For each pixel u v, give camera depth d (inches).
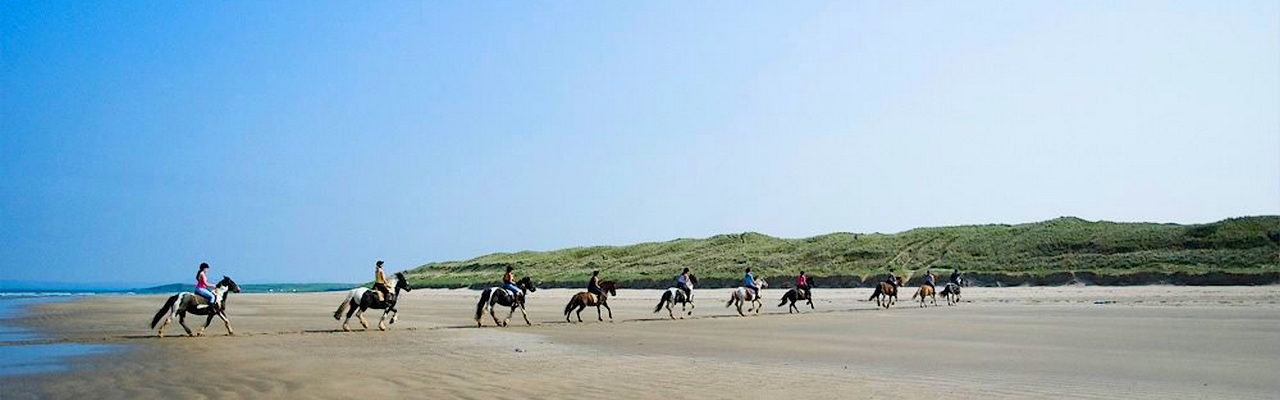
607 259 4399.6
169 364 637.9
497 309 1672.0
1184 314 1199.6
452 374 570.3
